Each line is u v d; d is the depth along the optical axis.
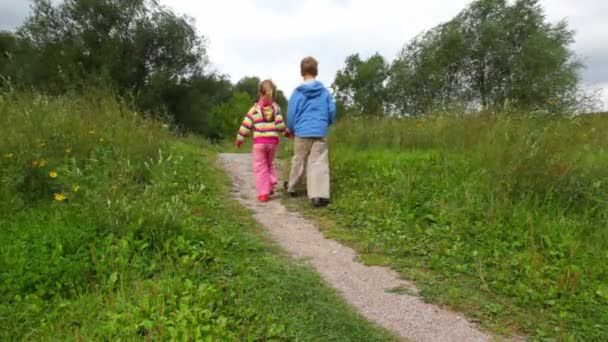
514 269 4.11
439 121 9.12
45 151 5.60
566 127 7.21
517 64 32.06
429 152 7.74
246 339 2.86
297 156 6.35
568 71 32.12
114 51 39.25
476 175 5.89
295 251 4.53
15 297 3.13
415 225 5.11
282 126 6.52
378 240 4.90
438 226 5.09
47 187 4.93
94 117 7.10
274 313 3.20
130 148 6.54
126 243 3.79
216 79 46.84
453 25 35.94
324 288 3.66
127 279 3.48
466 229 4.88
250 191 6.99
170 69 41.56
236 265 3.85
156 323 2.85
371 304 3.52
